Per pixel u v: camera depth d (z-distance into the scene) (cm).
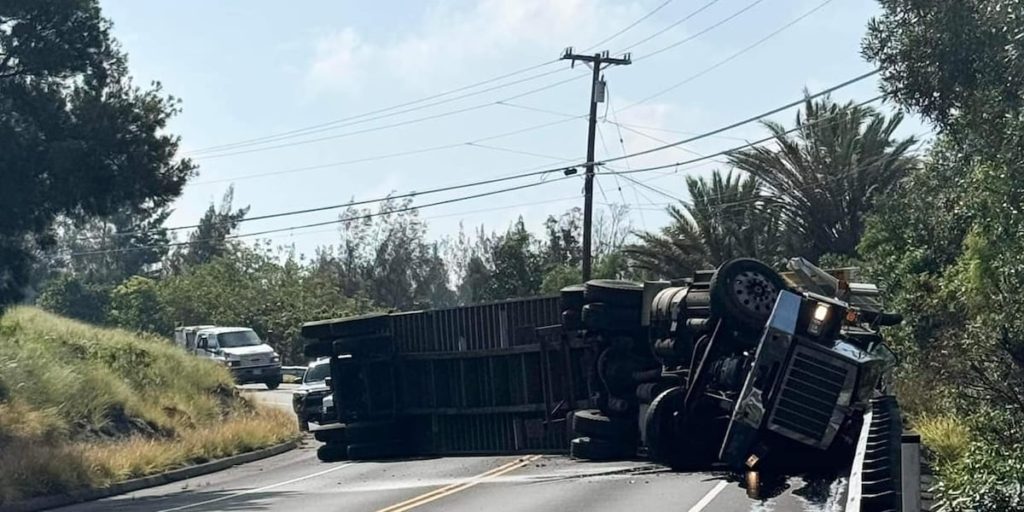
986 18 1046
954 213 1429
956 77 1067
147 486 2402
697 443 1752
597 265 6312
